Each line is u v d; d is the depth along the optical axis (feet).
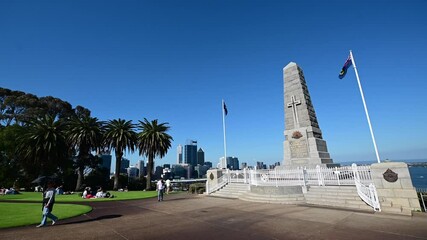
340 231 26.37
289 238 24.11
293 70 93.56
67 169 150.82
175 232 27.32
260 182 63.31
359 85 50.67
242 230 27.78
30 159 124.57
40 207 49.14
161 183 64.18
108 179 184.24
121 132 133.59
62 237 25.30
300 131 85.66
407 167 37.91
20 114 153.69
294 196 51.31
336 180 54.08
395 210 37.01
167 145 142.72
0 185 127.24
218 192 73.67
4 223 32.22
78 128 133.49
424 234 24.72
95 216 39.06
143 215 39.47
